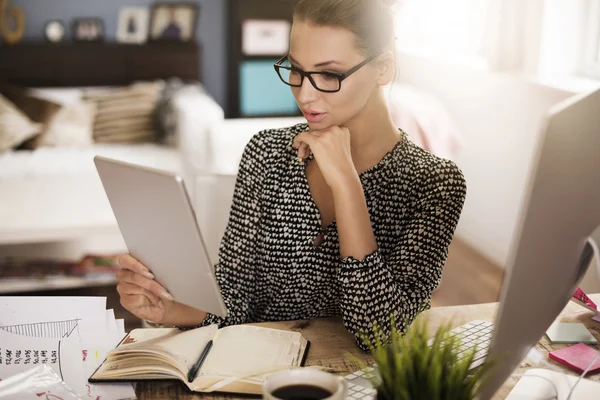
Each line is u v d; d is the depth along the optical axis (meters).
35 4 5.34
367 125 1.26
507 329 0.79
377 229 1.31
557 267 0.84
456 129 3.81
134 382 1.04
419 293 1.20
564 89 3.11
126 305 1.15
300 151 1.25
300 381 0.81
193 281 0.99
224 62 5.82
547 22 3.47
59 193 3.70
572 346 1.15
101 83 5.41
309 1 1.15
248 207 1.36
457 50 4.38
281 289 1.34
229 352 1.09
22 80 5.27
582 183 0.80
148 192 0.95
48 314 1.22
